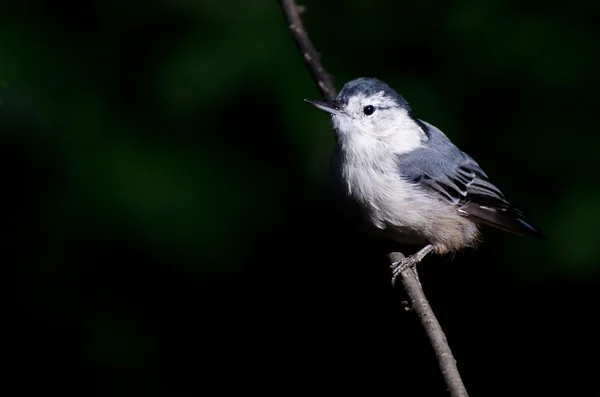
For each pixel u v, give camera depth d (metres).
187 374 11.26
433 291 11.38
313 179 11.20
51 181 10.77
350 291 11.68
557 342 11.06
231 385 11.36
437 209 8.81
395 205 8.67
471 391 11.12
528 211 10.75
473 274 11.29
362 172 8.66
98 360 10.93
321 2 12.01
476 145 11.13
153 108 11.08
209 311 11.49
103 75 11.20
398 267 8.42
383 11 11.77
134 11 11.43
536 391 11.08
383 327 11.66
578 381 11.00
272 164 11.23
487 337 11.22
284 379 11.48
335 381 11.54
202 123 11.12
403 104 8.94
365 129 8.65
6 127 10.73
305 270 11.66
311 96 10.95
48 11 11.35
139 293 11.23
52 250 10.95
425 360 11.52
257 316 11.58
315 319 11.71
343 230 11.48
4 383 10.84
